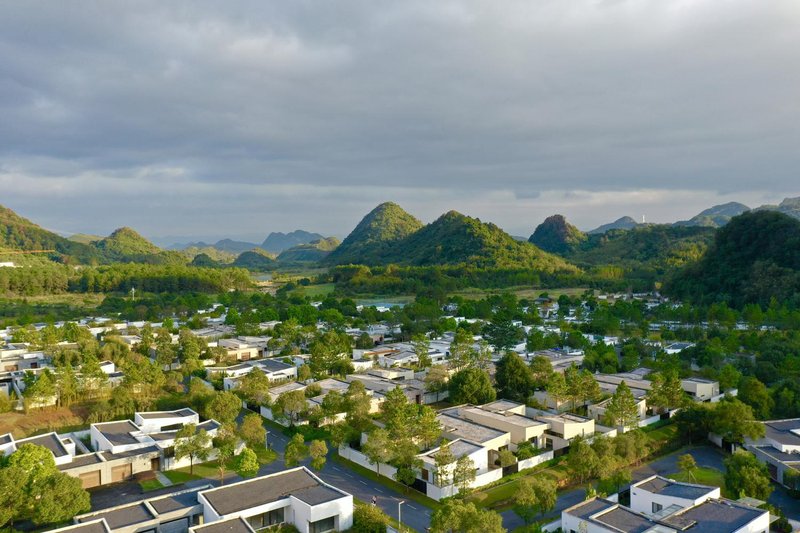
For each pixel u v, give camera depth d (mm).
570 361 156875
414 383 137375
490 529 62406
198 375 146875
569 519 68062
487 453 91562
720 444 105062
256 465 83812
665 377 121875
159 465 92000
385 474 90000
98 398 121438
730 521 65500
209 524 65000
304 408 109875
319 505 69562
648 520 66125
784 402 114500
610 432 104062
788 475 84438
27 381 118188
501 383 128750
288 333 185250
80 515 70188
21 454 74875
